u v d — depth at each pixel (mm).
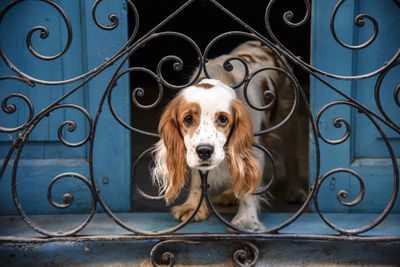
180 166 2131
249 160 2117
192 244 2266
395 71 2537
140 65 9086
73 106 2090
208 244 2266
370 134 2604
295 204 3025
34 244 2268
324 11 2518
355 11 2506
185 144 2031
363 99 2586
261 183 2572
